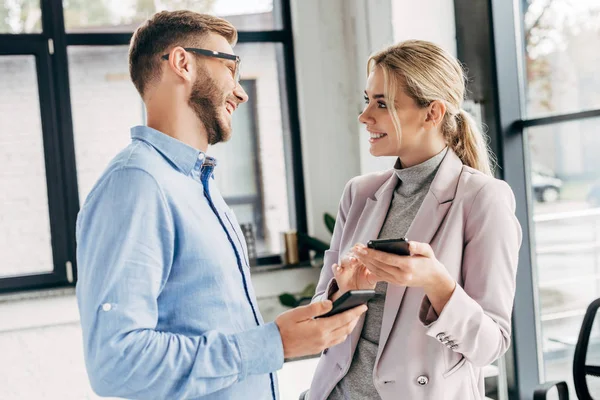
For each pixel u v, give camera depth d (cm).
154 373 94
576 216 300
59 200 370
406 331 137
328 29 412
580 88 291
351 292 103
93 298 96
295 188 420
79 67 375
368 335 145
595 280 295
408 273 115
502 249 132
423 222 141
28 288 363
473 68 336
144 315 96
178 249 105
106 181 102
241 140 412
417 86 138
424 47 141
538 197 321
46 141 368
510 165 323
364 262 119
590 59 284
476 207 136
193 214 107
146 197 101
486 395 331
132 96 385
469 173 142
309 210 417
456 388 137
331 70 414
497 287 130
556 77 305
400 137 141
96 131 379
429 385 134
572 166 299
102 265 97
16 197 364
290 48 416
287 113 420
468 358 130
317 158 415
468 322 124
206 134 117
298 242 406
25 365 341
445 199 141
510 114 323
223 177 410
